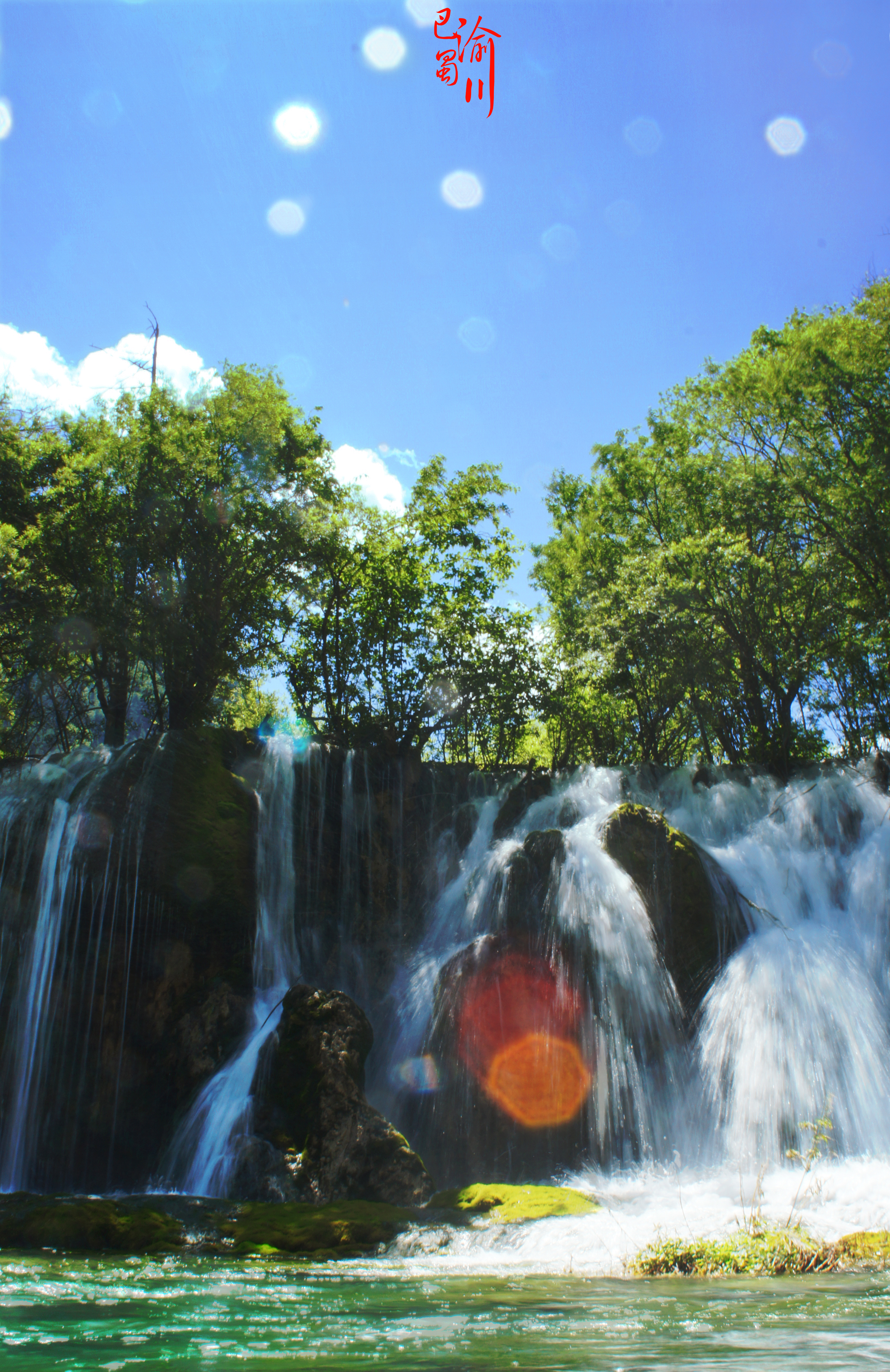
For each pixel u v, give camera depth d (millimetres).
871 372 24219
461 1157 11758
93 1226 8305
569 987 12742
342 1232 8203
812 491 25188
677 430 29328
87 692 30047
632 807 14758
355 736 22641
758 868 16438
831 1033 12359
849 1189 9094
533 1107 11984
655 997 12938
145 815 14953
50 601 23422
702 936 13773
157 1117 13258
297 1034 12211
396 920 17375
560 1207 8797
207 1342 4270
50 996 13930
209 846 15109
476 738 26094
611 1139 11820
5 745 26109
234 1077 12672
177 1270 6797
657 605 24297
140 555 23672
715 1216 8320
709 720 28516
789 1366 3682
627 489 30656
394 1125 12469
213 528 23922
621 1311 5105
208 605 24125
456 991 13102
